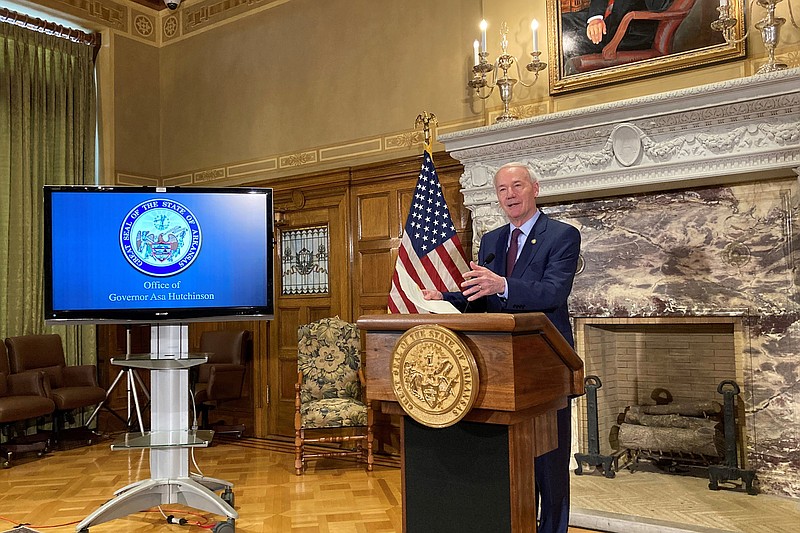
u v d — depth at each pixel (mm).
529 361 1676
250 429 6531
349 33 6215
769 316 3973
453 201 5398
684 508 3793
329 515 4016
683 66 4355
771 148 3678
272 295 4242
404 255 3547
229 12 7070
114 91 7109
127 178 7164
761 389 3998
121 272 4020
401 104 5855
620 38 4609
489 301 2477
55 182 6867
